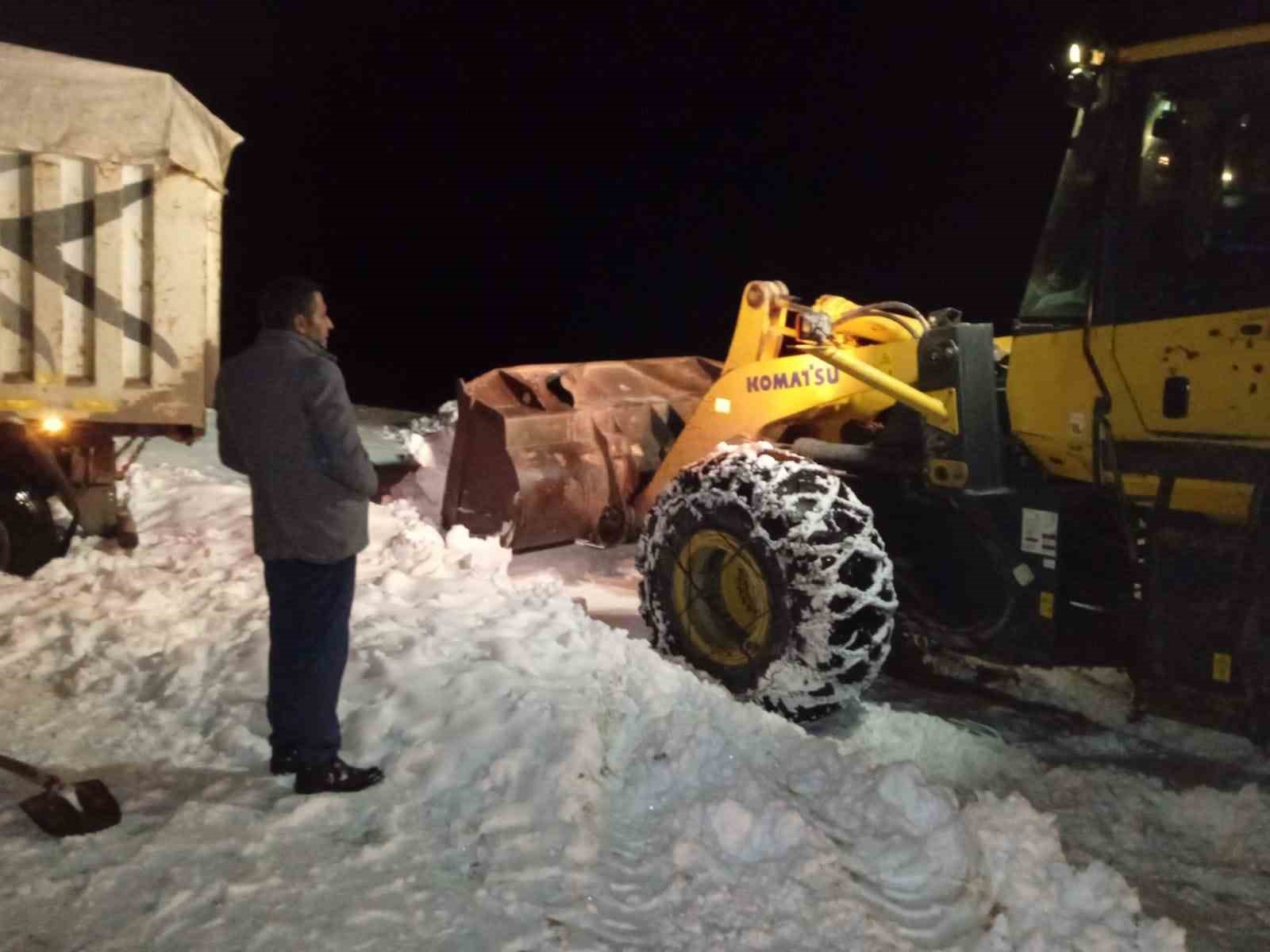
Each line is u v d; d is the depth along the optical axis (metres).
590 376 8.45
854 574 5.36
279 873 3.55
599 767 4.26
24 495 6.38
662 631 5.97
